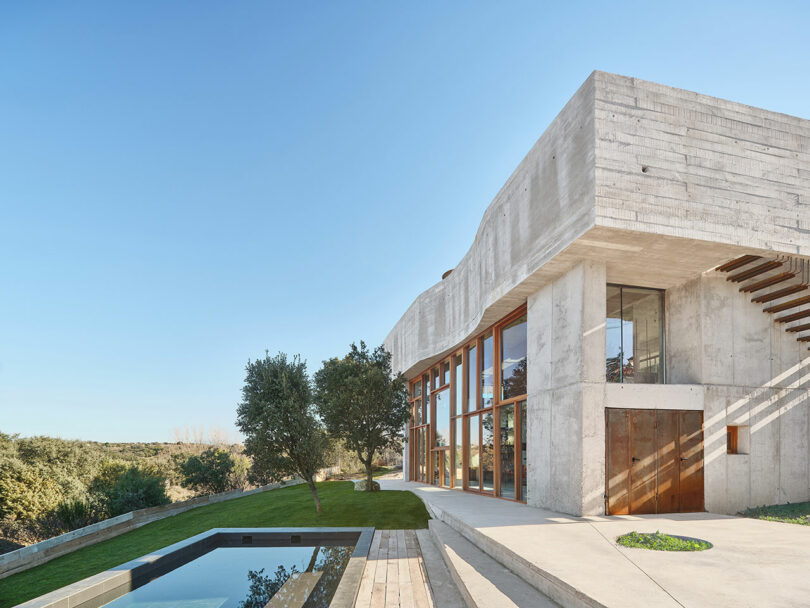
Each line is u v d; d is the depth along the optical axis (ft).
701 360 41.24
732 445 42.16
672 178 34.09
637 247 36.01
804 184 37.27
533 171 42.88
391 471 140.56
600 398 38.29
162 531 54.85
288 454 52.34
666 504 38.58
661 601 15.94
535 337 46.78
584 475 37.22
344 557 35.01
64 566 43.04
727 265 40.45
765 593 16.71
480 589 20.99
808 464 42.52
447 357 80.79
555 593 19.11
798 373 43.50
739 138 36.19
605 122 33.42
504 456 56.18
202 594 27.43
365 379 71.72
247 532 41.47
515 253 46.39
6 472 69.97
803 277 40.04
